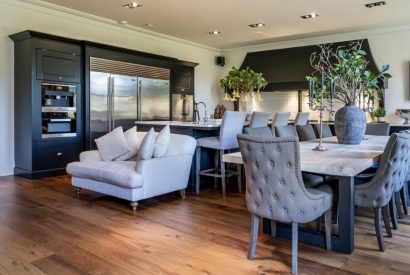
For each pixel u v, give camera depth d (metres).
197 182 4.41
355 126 3.28
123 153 4.17
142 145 3.64
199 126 4.36
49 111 5.16
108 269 2.23
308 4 5.16
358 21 6.10
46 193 4.22
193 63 7.67
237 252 2.51
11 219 3.22
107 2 5.18
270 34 7.13
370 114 6.54
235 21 6.13
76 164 4.08
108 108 5.89
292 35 7.22
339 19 5.96
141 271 2.21
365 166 2.32
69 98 5.42
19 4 5.22
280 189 2.16
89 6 5.39
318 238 2.59
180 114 7.45
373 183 2.43
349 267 2.26
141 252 2.50
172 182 3.89
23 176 5.18
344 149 2.95
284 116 4.98
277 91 8.00
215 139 4.38
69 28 5.84
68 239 2.74
